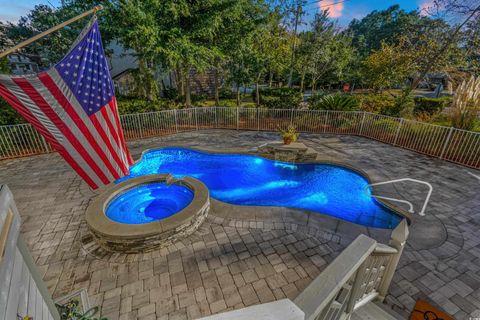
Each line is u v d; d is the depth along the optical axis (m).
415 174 7.52
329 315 1.86
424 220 5.27
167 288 3.54
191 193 6.02
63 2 12.27
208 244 4.45
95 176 4.14
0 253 1.00
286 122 12.75
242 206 5.58
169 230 4.31
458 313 3.19
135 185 5.98
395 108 12.48
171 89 19.86
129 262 4.04
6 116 8.99
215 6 11.41
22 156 8.84
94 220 4.46
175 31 11.09
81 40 3.60
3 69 9.44
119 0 9.71
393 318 2.99
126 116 11.18
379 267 2.78
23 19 17.28
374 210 6.26
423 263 4.04
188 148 10.02
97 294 3.46
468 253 4.28
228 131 12.78
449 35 12.61
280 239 4.57
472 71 13.63
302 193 7.38
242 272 3.83
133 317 3.12
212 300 3.36
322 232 4.75
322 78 23.27
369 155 9.18
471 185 6.82
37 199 6.02
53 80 3.40
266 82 28.92
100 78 3.87
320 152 9.51
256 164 9.31
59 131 3.64
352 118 11.83
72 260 4.08
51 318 1.69
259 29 13.91
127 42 11.39
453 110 9.37
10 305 1.04
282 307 1.18
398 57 15.02
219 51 12.78
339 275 1.56
